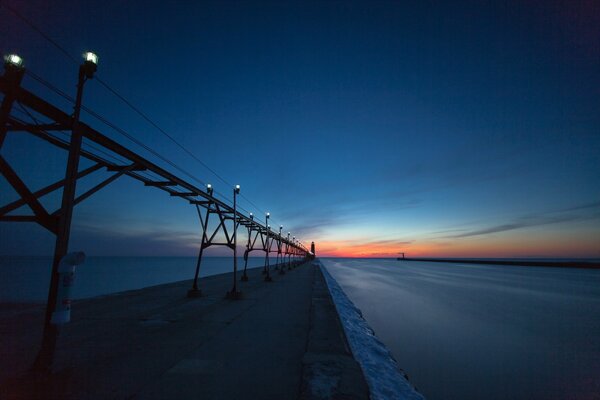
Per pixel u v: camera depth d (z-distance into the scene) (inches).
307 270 1686.8
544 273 3270.2
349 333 437.4
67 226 187.9
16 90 168.7
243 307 437.7
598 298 1290.6
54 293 182.9
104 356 217.8
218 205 545.6
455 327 710.5
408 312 881.5
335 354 225.8
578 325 765.9
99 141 229.8
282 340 264.8
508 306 1051.9
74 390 160.7
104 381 173.5
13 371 189.2
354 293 1286.9
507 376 426.3
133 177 346.0
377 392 236.1
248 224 885.8
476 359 493.4
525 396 368.8
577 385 401.4
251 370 193.5
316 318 361.7
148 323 327.0
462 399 354.9
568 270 3927.2
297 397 155.9
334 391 162.6
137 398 152.9
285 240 1616.6
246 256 927.7
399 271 3289.9
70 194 192.1
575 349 564.4
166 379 177.8
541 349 561.3
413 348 542.0
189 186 414.9
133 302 471.2
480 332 673.0
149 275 2031.3
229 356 220.8
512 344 588.4
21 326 301.4
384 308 936.3
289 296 573.0
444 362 475.5
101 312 387.9
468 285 1798.7
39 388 162.2
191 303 464.8
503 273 3230.8
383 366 328.8
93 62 205.2
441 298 1204.5
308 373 188.7
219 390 163.8
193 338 268.8
